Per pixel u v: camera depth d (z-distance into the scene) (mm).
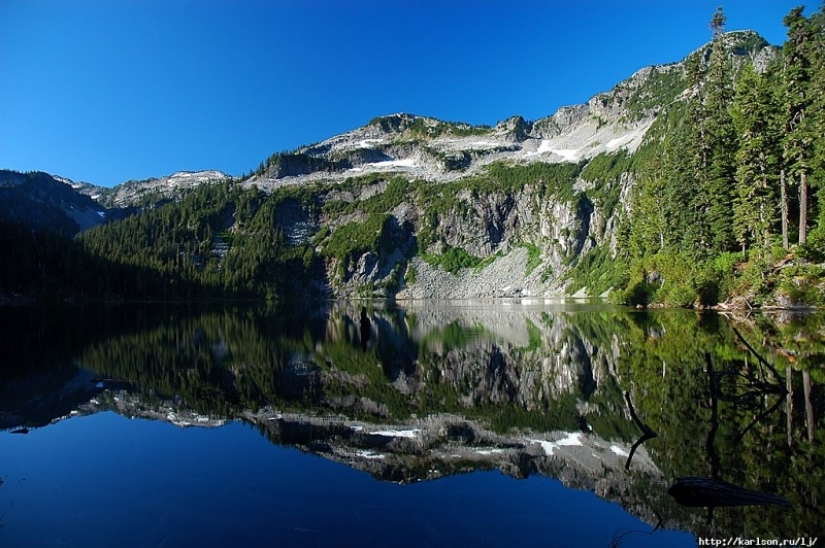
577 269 165750
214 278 166500
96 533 7957
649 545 7598
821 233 47375
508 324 52844
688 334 32719
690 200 66438
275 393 19516
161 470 10930
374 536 7855
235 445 12797
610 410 16047
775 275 49969
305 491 9766
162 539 7770
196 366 25766
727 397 16219
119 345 34969
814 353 22594
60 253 115562
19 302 99688
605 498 9383
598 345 31219
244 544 7578
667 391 17719
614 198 170500
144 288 134125
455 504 9125
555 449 12562
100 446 12641
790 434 12219
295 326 55406
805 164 47188
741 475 9992
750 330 32531
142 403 17578
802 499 8930
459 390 20125
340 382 21875
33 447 12570
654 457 11398
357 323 60250
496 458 11938
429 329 49938
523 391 19703
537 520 8492
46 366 25203
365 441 13359
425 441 13305
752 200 53594
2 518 8508
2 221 111812
